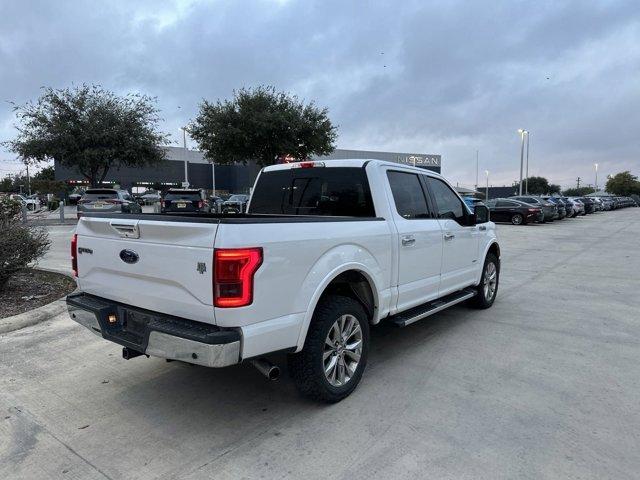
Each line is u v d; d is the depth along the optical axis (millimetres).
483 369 4633
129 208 23953
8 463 3113
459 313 6750
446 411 3771
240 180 69500
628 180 103750
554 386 4230
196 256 3156
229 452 3229
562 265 11555
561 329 5957
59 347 5215
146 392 4160
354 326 4082
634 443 3293
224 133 28656
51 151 26516
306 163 5188
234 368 4691
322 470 3010
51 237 16359
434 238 5242
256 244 3164
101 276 3980
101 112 27391
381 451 3213
